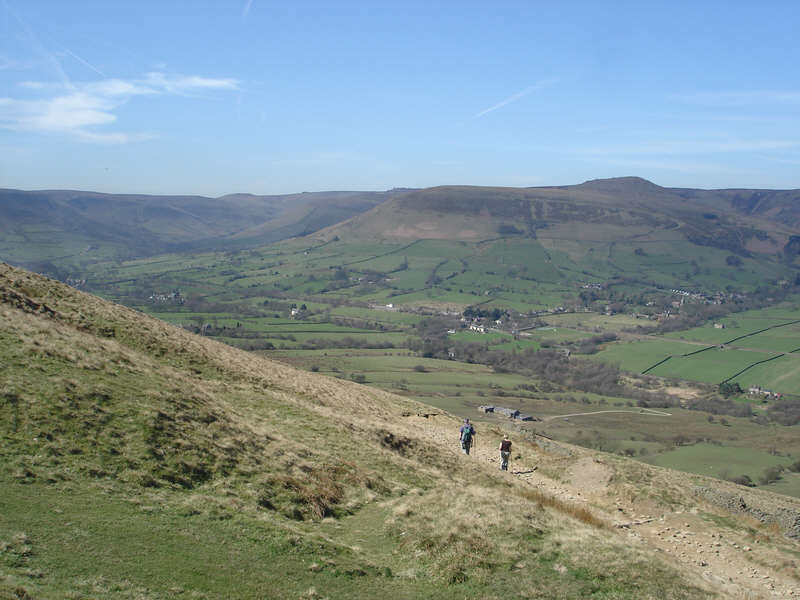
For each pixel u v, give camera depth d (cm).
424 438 3519
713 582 1867
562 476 3284
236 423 2567
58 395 2089
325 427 3055
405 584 1606
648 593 1636
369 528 1984
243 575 1430
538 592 1592
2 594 1078
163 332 4303
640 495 2822
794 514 2823
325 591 1455
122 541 1436
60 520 1451
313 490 2125
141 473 1827
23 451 1728
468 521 1969
